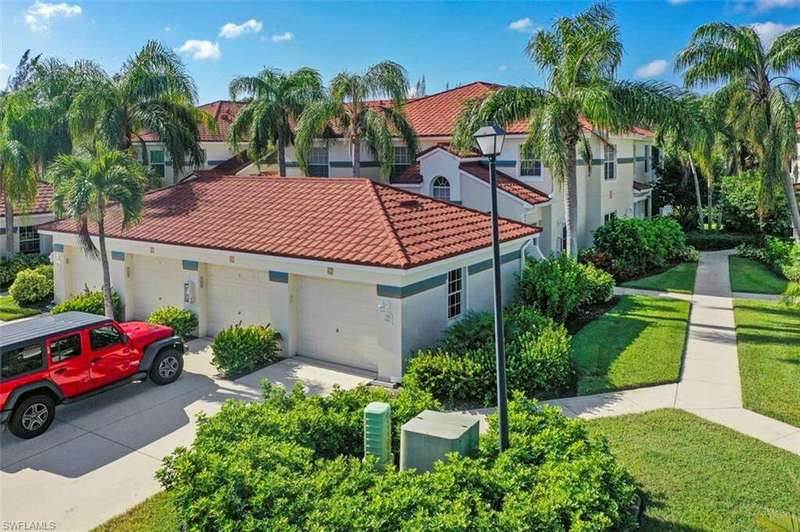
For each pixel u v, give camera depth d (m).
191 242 16.64
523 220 23.36
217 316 17.08
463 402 12.23
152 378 13.34
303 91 29.75
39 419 11.04
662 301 21.11
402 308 13.16
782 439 10.22
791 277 21.94
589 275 20.06
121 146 26.83
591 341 16.08
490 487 7.18
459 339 13.77
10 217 26.92
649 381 13.03
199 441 8.27
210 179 21.69
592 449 8.12
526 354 12.51
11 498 8.93
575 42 19.95
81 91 26.88
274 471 7.39
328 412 9.20
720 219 36.91
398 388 13.08
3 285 26.02
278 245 15.20
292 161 32.28
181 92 28.30
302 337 15.34
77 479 9.46
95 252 16.94
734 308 20.05
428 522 6.27
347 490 7.06
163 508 8.52
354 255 13.74
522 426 8.65
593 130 25.09
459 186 24.58
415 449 8.02
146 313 18.78
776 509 7.99
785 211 32.03
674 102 19.83
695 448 9.85
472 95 31.19
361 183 18.02
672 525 7.64
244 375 14.12
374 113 27.33
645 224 27.83
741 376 13.36
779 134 22.67
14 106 27.62
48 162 28.16
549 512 6.51
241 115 29.66
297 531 6.35
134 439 10.84
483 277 16.52
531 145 20.92
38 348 11.08
